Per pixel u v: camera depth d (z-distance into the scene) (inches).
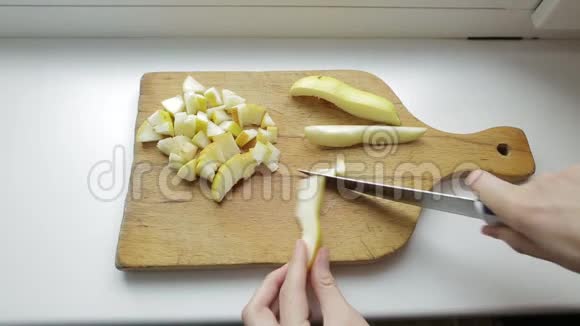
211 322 26.4
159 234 27.0
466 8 35.5
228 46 37.0
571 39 38.7
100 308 26.3
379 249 27.2
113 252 28.0
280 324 23.9
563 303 27.2
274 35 37.6
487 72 36.8
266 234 27.3
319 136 30.0
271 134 30.4
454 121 34.1
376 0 34.6
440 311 26.8
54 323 26.0
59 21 35.3
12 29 35.8
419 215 28.4
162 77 32.9
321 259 25.7
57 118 32.9
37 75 34.8
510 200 21.6
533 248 22.5
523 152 30.7
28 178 30.4
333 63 36.5
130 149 31.8
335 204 28.5
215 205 28.0
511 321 37.4
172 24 36.1
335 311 23.8
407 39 38.4
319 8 35.2
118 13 34.8
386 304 26.9
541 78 36.6
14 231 28.4
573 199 20.8
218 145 29.0
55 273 27.2
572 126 34.4
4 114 32.9
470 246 28.9
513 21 36.9
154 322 26.1
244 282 27.1
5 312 26.0
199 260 26.5
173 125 30.9
